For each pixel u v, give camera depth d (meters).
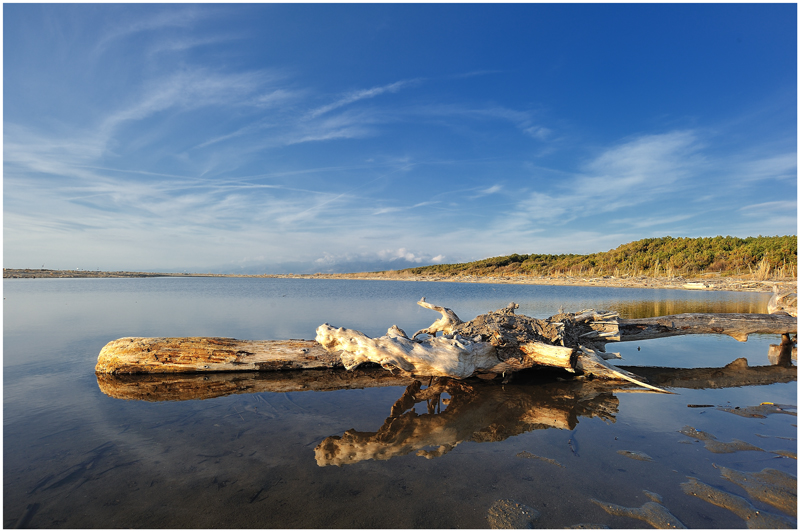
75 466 4.07
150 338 8.32
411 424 5.34
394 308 20.48
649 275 62.56
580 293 35.69
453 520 3.12
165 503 3.38
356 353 7.61
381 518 3.14
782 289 11.77
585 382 7.70
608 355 8.35
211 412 5.81
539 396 6.73
